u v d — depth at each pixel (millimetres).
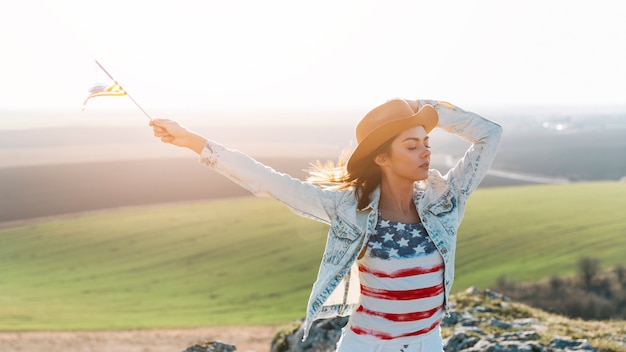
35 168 176375
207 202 117000
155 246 84250
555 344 7953
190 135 3207
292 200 3270
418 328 3279
